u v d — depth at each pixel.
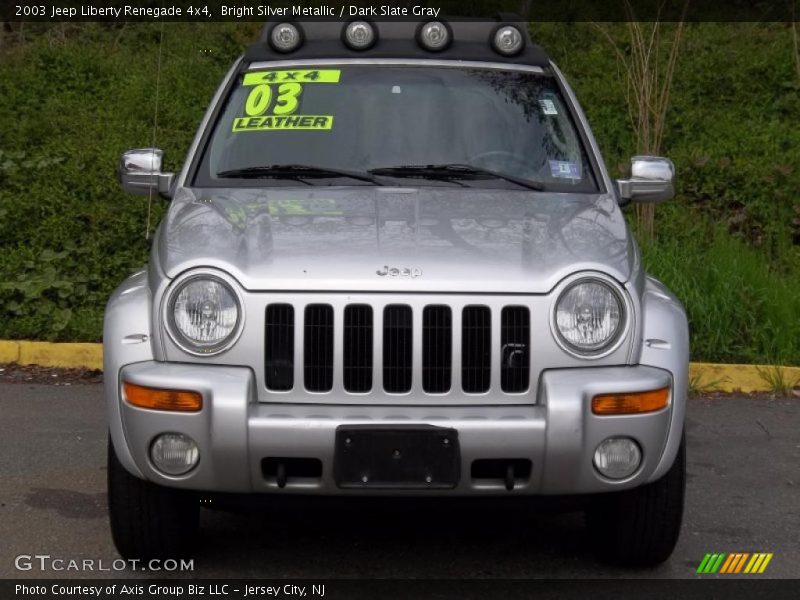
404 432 5.58
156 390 5.73
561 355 5.83
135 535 6.31
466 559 6.75
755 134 16.22
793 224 14.17
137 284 6.44
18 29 19.73
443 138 7.51
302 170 7.25
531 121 7.70
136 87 17.44
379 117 7.61
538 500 5.89
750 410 10.48
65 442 9.09
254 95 7.82
